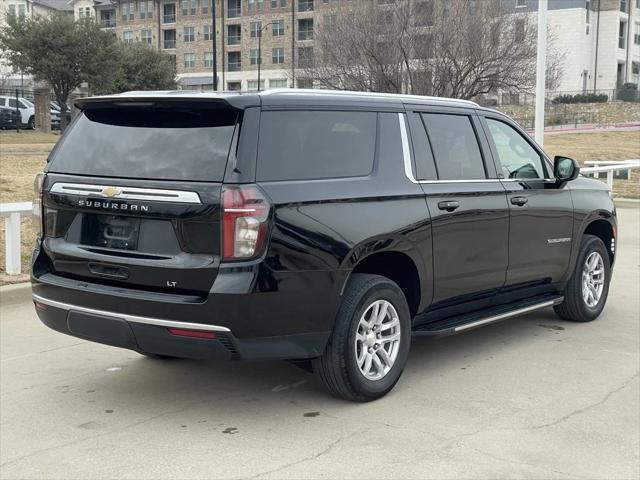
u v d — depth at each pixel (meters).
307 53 31.64
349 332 4.80
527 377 5.66
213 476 3.97
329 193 4.72
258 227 4.33
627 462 4.20
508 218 6.05
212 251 4.35
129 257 4.56
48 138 30.19
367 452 4.28
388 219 5.01
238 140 4.43
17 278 8.31
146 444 4.40
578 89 64.25
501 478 3.97
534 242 6.38
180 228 4.41
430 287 5.42
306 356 4.64
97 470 4.06
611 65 66.06
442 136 5.74
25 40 35.09
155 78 52.25
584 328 7.15
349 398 5.01
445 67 25.20
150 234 4.54
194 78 80.06
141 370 5.80
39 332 6.89
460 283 5.68
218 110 4.54
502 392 5.32
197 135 4.55
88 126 5.00
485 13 25.80
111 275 4.64
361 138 5.11
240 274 4.29
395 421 4.76
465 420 4.78
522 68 25.50
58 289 4.80
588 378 5.65
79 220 4.85
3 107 34.59
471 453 4.28
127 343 4.55
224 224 4.30
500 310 6.18
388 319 5.17
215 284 4.28
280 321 4.46
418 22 25.80
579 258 7.09
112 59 37.34
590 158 30.34
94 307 4.64
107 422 4.75
